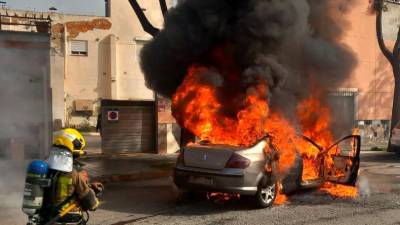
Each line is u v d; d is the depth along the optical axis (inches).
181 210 310.3
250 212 302.5
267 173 313.3
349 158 361.1
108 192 382.9
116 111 639.1
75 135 158.1
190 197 344.5
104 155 621.0
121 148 644.7
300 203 331.9
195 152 315.6
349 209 313.0
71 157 154.6
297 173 340.5
